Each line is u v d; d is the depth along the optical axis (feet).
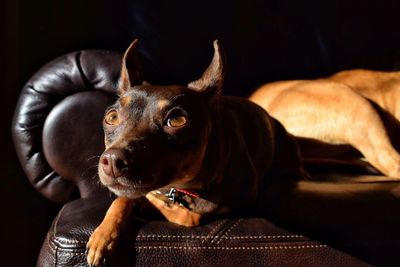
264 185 1.95
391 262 1.68
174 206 1.65
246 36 2.69
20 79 2.56
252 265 1.57
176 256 1.55
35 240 2.64
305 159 2.41
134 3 2.48
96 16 2.45
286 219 1.69
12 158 2.65
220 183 1.65
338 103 2.59
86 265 1.51
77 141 1.87
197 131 1.50
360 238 1.66
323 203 1.77
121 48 2.45
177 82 2.47
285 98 2.69
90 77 1.87
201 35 2.57
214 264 1.56
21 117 1.86
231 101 2.00
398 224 1.70
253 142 1.93
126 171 1.33
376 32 2.92
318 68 2.85
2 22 2.55
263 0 2.77
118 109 1.51
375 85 2.84
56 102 1.88
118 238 1.53
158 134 1.44
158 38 2.48
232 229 1.60
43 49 2.48
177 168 1.46
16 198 2.64
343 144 2.63
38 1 2.47
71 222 1.61
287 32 2.79
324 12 2.86
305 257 1.61
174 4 2.55
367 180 2.19
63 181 1.93
